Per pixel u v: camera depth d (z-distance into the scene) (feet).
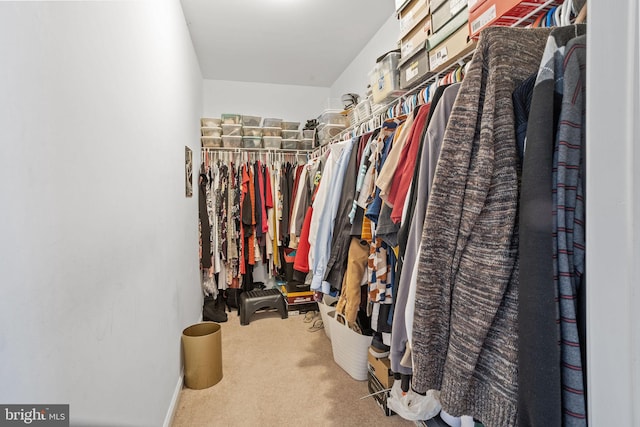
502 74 1.94
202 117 11.20
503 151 1.85
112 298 3.08
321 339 8.39
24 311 1.88
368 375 6.08
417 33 4.86
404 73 5.23
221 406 5.57
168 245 5.37
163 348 4.89
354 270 4.46
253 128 11.21
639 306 1.13
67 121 2.37
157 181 4.76
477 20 3.48
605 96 1.24
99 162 2.86
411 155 3.16
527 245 1.56
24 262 1.89
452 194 2.03
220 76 11.78
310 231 5.68
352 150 4.91
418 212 2.50
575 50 1.60
